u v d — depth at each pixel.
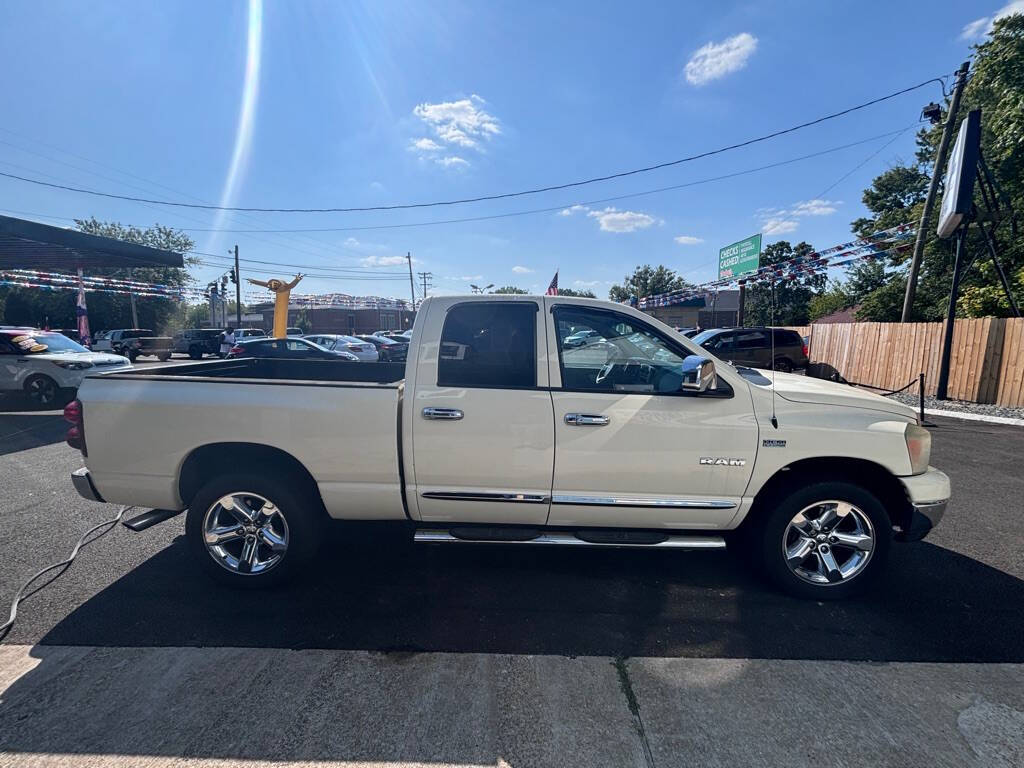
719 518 3.28
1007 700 2.40
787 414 3.19
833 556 3.35
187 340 29.89
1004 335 10.55
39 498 5.11
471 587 3.43
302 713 2.28
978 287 15.40
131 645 2.76
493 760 2.05
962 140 10.30
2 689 2.42
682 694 2.43
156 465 3.27
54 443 7.61
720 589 3.43
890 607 3.22
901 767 2.03
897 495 3.36
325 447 3.20
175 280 43.44
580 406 3.16
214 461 3.44
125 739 2.13
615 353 3.36
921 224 13.88
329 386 3.20
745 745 2.13
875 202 27.55
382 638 2.85
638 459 3.17
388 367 5.06
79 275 21.44
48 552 3.91
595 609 3.17
